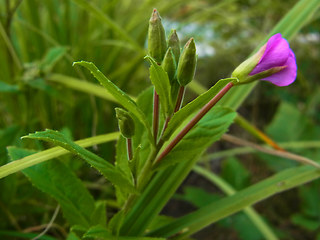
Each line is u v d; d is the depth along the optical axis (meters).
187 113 0.06
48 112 0.13
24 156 0.07
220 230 0.16
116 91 0.05
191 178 0.19
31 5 0.13
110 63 0.14
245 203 0.08
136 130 0.07
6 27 0.11
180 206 0.17
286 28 0.10
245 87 0.10
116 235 0.06
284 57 0.05
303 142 0.14
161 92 0.05
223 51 0.21
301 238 0.15
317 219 0.14
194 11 0.22
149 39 0.06
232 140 0.10
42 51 0.13
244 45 0.20
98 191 0.12
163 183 0.08
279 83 0.05
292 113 0.17
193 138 0.07
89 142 0.07
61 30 0.14
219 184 0.12
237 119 0.10
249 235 0.13
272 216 0.16
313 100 0.18
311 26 0.19
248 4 0.23
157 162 0.06
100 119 0.13
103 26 0.15
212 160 0.20
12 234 0.08
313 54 0.20
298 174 0.08
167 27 0.18
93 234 0.06
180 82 0.05
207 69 0.23
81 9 0.14
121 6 0.17
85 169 0.11
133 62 0.14
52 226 0.10
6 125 0.12
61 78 0.11
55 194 0.07
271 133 0.16
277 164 0.15
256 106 0.20
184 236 0.08
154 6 0.16
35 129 0.12
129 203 0.07
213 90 0.05
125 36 0.11
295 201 0.17
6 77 0.12
